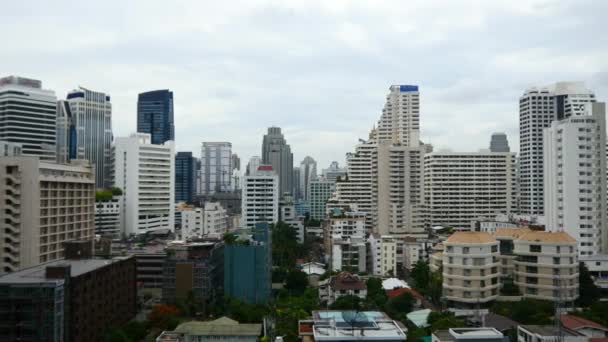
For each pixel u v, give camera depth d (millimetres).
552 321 121438
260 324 129875
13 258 174125
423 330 124875
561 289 150625
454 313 152875
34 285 109375
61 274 115562
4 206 174125
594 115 197500
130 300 156625
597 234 189875
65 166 199000
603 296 174125
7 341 108875
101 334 132000
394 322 108125
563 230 191750
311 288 184500
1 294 109188
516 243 168875
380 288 172875
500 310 143625
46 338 108812
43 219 183125
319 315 113375
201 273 165125
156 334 137750
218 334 117750
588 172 188750
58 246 191750
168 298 165125
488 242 161000
